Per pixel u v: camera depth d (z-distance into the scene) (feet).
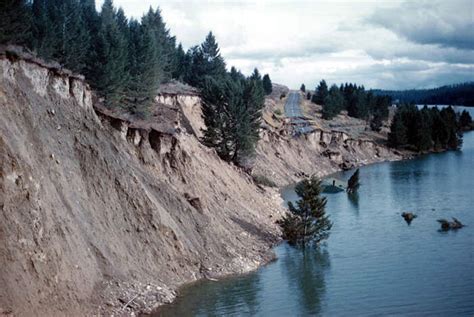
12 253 82.23
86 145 124.16
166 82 292.61
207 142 224.74
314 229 161.68
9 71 108.27
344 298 115.96
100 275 104.17
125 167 129.59
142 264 116.78
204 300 112.68
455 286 121.90
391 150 435.12
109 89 155.94
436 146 458.91
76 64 168.25
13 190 86.48
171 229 127.75
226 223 157.48
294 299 114.93
